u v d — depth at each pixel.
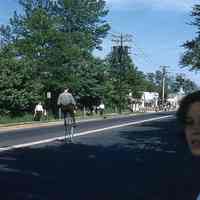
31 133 27.70
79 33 69.06
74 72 62.53
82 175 12.48
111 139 23.48
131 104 108.06
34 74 58.56
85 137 24.36
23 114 51.81
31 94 50.16
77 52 60.75
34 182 11.40
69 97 22.23
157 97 143.75
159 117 61.91
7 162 14.75
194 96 2.30
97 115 71.62
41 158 15.75
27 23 60.62
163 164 14.57
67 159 15.61
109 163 14.82
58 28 64.69
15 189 10.55
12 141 21.92
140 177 12.12
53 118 57.84
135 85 110.12
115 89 93.00
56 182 11.44
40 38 59.94
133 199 9.54
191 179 11.58
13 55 52.56
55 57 59.66
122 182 11.43
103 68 70.00
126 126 36.00
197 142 2.27
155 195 9.85
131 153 17.53
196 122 2.27
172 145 20.72
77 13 73.69
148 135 26.69
